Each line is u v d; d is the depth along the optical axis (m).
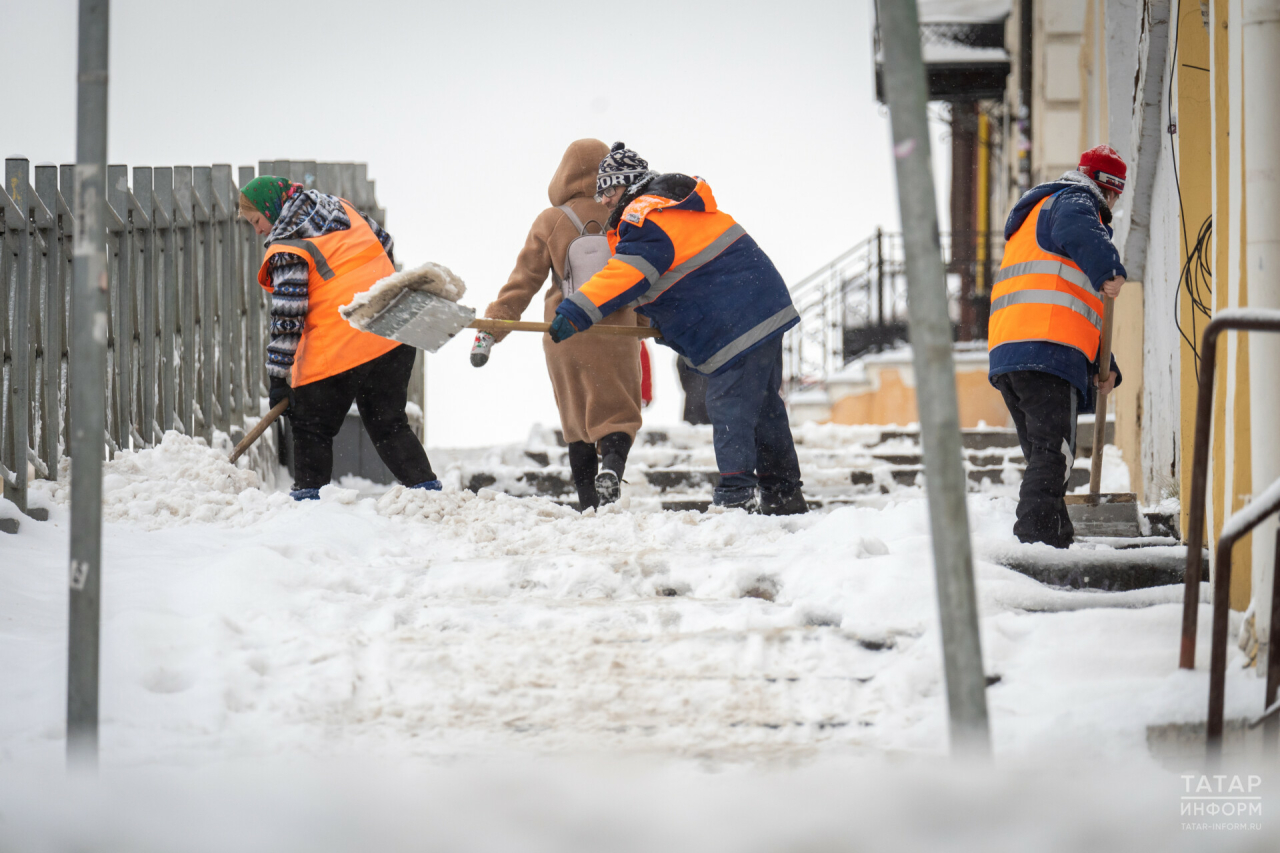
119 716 2.87
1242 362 3.52
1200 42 5.07
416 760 2.66
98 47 2.34
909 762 2.66
